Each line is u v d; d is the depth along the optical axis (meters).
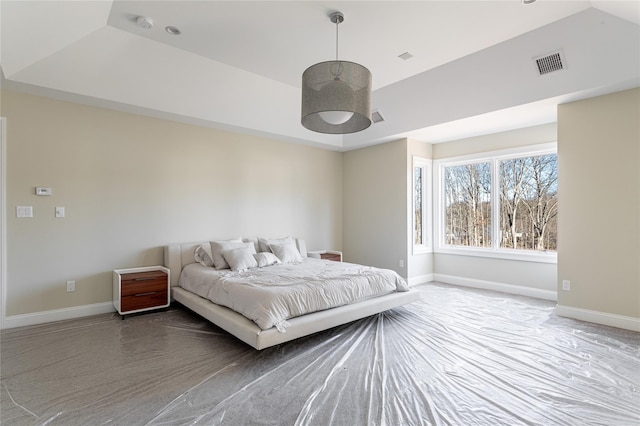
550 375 2.45
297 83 4.12
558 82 3.43
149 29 2.94
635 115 3.38
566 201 3.81
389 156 5.75
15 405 2.05
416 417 1.95
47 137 3.58
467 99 4.09
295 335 2.82
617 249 3.49
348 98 2.35
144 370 2.52
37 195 3.53
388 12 2.60
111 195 3.99
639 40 2.80
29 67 3.08
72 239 3.74
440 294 4.88
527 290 4.79
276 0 2.47
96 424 1.87
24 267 3.46
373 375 2.46
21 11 2.20
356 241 6.31
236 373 2.48
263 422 1.91
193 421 1.91
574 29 2.91
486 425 1.88
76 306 3.76
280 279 3.44
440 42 3.08
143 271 4.14
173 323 3.59
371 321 3.68
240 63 3.56
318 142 5.77
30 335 3.20
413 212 5.59
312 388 2.28
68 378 2.39
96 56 3.23
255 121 4.80
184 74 3.76
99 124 3.91
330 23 2.78
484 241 5.37
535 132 4.70
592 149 3.64
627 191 3.43
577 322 3.62
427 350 2.91
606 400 2.12
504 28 2.84
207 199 4.80
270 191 5.54
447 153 5.75
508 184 5.10
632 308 3.40
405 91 4.39
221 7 2.57
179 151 4.54
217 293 3.40
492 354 2.82
